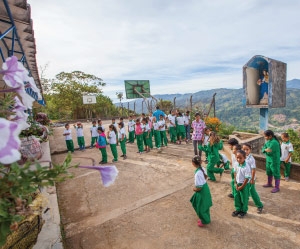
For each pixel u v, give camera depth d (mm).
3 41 3844
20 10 3137
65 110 30938
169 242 3875
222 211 4812
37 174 1057
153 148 11008
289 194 5410
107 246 3852
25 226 2266
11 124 771
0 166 1045
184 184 6266
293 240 3768
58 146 12141
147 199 5484
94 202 5488
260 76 9148
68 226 4492
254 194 4594
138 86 22359
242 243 3760
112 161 8977
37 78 7848
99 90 33125
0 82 4027
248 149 4566
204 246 3734
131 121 12797
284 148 6184
